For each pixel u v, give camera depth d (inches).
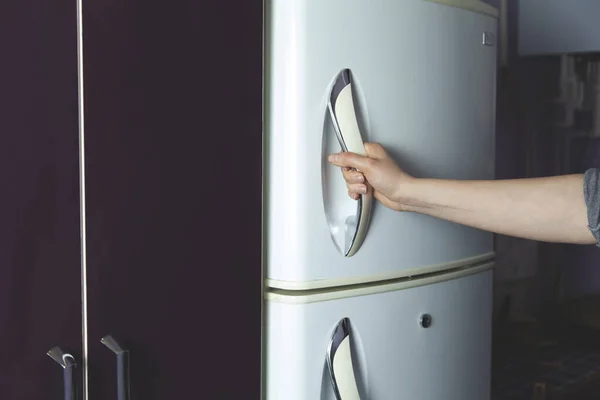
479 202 48.7
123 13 41.2
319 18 48.4
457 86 59.0
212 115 45.6
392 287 54.4
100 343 41.3
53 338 39.5
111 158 41.2
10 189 37.6
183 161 44.3
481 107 62.2
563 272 98.3
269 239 49.9
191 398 45.8
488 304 65.2
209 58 45.1
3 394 37.9
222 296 47.0
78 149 39.9
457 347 61.0
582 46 93.8
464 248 60.9
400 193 50.2
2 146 37.2
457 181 49.7
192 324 45.5
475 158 61.9
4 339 37.8
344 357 50.7
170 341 44.4
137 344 42.9
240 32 46.6
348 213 51.5
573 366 97.0
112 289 41.7
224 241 46.8
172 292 44.3
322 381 50.6
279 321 49.8
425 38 55.5
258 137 48.2
